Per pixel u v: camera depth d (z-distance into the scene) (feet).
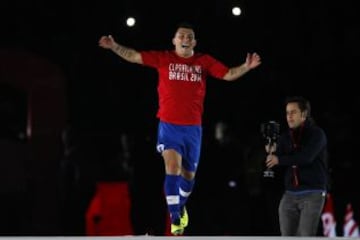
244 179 133.39
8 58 161.38
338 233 140.97
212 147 135.13
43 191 153.99
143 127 172.35
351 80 169.27
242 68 87.97
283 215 95.40
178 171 87.10
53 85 163.12
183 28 89.20
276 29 170.91
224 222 133.49
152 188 139.23
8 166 145.69
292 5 170.71
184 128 88.07
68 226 139.44
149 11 170.19
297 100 94.58
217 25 170.40
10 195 146.10
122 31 170.50
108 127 172.14
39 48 170.19
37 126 160.86
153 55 88.94
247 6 170.09
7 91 167.43
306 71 170.09
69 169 138.21
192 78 88.58
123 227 129.80
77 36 171.42
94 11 170.81
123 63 172.96
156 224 136.98
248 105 167.43
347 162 151.64
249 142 134.21
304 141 93.81
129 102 173.06
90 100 172.14
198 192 134.72
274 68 170.40
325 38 170.30
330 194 134.00
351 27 170.40
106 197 129.80
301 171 93.50
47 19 170.30
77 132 145.59
